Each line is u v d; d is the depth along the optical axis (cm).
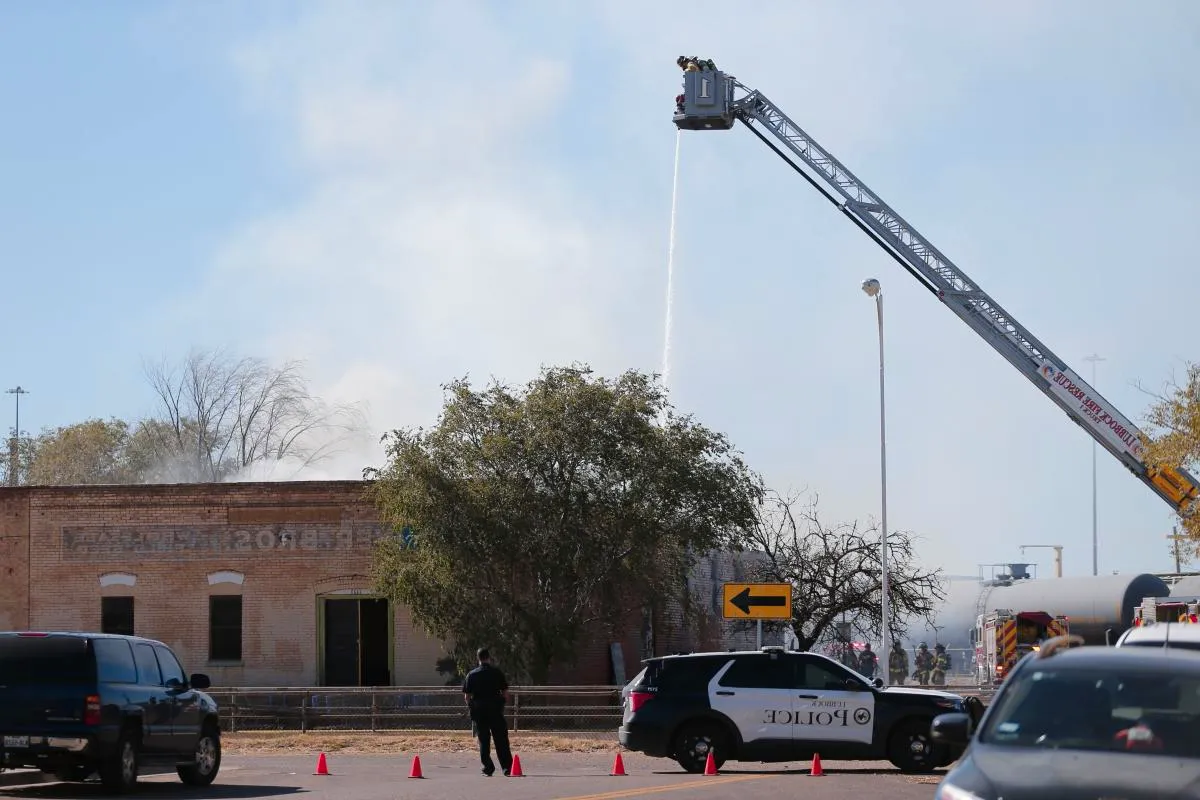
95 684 1923
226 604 4072
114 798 1945
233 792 2044
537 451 3759
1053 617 5312
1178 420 3117
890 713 2303
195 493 4094
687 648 4859
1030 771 864
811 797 1864
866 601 4797
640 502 3772
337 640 4031
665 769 2489
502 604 3766
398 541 3822
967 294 3584
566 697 3766
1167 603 3984
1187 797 818
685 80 3722
